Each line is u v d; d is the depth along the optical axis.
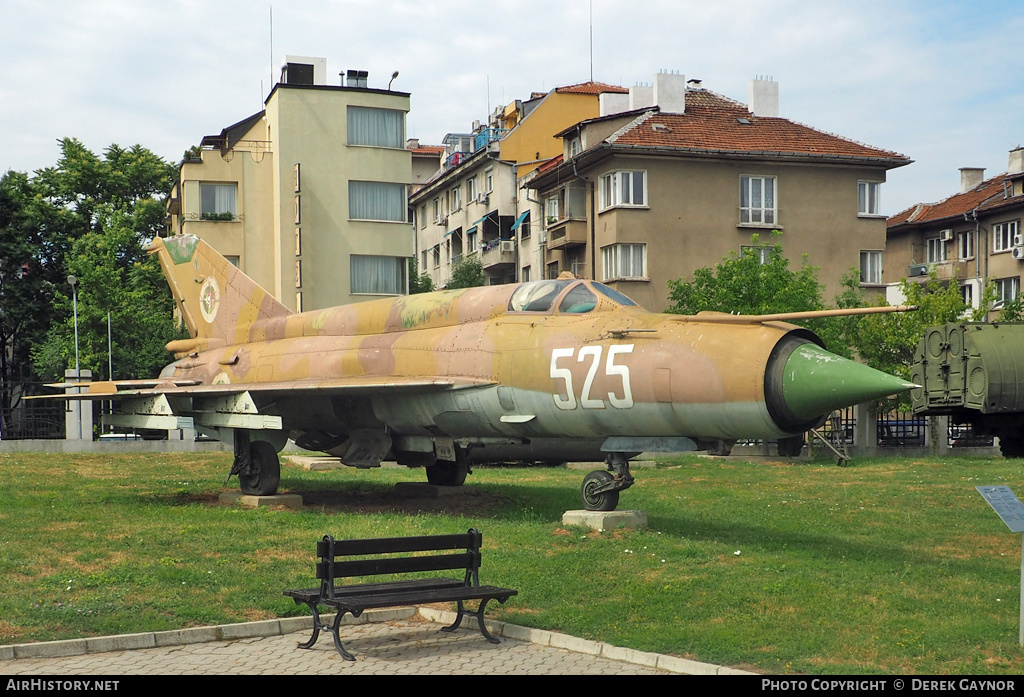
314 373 17.88
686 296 33.97
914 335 30.03
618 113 46.31
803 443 29.66
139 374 44.09
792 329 12.54
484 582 10.80
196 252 22.19
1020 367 15.23
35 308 45.59
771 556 12.01
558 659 8.45
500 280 58.84
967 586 10.55
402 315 17.30
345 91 42.84
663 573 11.14
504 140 56.66
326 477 21.95
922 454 30.70
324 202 42.47
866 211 44.81
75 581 10.59
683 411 12.77
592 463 25.98
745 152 42.31
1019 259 47.88
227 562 11.75
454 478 18.86
